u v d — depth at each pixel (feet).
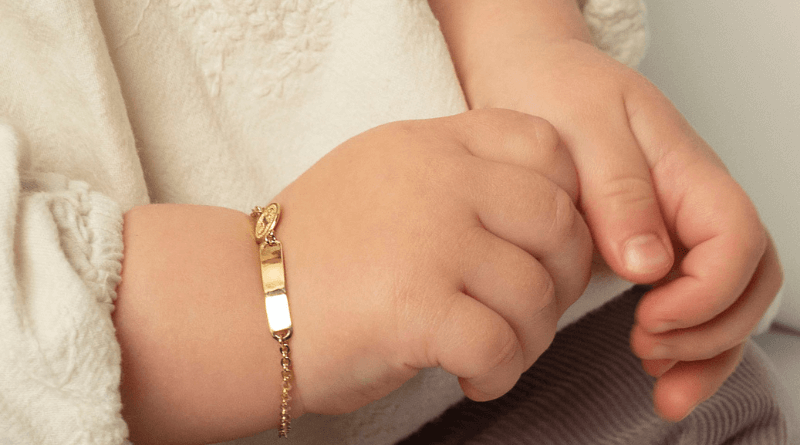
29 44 0.81
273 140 0.94
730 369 0.84
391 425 0.89
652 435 0.91
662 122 0.82
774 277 0.81
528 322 0.76
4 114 0.81
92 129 0.83
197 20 0.89
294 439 0.86
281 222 0.80
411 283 0.74
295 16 0.92
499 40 0.94
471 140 0.80
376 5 0.91
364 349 0.75
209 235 0.79
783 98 1.23
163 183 0.90
